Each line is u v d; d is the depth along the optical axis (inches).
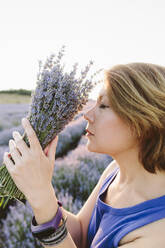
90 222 49.6
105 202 47.3
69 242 38.0
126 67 39.9
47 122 38.2
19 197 43.4
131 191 40.8
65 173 154.5
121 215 38.3
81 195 140.6
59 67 38.8
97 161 186.2
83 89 38.7
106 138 39.7
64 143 242.8
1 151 187.9
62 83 37.6
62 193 131.4
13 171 36.6
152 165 37.7
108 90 38.8
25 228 103.0
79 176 152.5
